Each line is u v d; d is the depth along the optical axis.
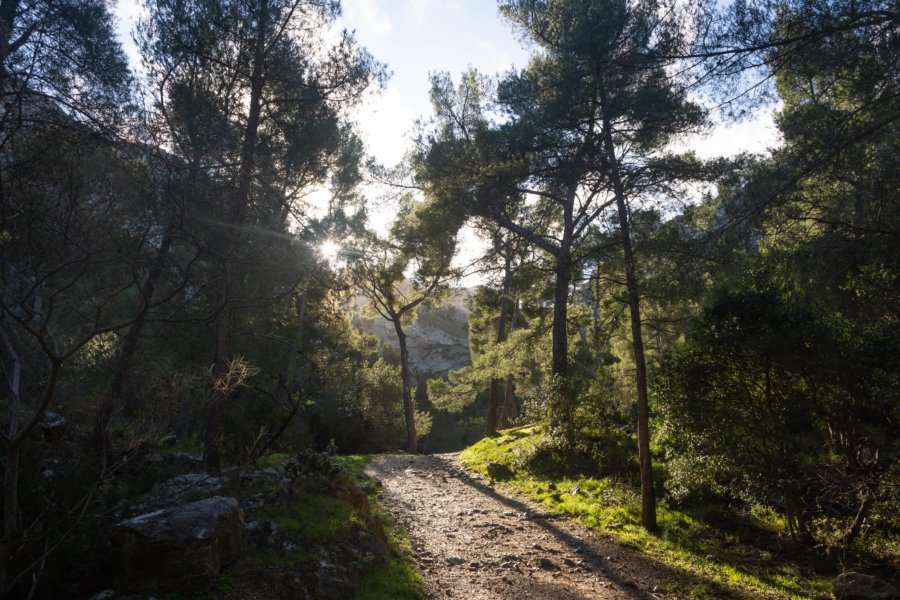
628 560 10.76
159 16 13.52
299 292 14.42
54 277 7.07
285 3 14.71
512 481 18.16
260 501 9.31
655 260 12.21
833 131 9.50
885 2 8.44
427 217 23.22
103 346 11.21
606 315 17.33
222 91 14.34
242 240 10.96
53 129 7.36
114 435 7.86
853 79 9.45
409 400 34.34
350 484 11.49
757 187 10.27
